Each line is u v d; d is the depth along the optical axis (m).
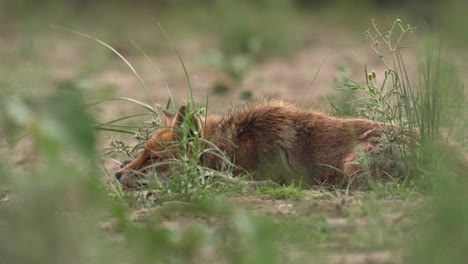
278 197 10.34
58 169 6.98
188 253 7.69
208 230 8.27
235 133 12.20
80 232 7.56
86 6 42.53
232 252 7.67
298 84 23.84
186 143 11.12
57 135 5.60
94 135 5.73
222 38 32.03
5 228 7.98
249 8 33.72
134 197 10.28
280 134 12.02
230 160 12.12
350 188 11.19
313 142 11.90
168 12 42.00
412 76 20.72
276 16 33.00
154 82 24.98
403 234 8.19
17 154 14.30
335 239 8.23
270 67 28.00
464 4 21.36
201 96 22.05
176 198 10.05
